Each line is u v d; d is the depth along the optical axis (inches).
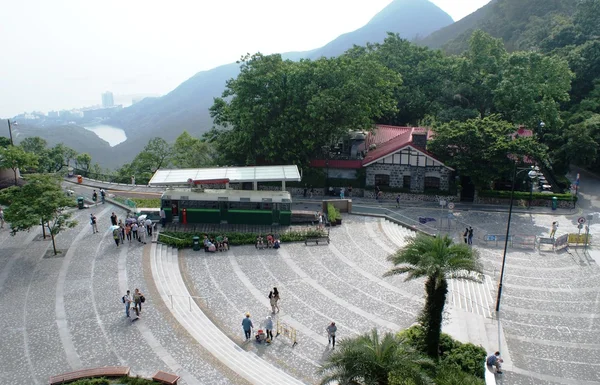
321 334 1197.7
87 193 2391.7
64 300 1284.4
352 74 2393.0
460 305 1402.6
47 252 1617.9
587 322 1327.5
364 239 1877.5
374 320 1270.9
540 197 2343.8
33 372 968.9
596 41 3319.4
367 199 2468.0
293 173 1993.1
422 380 792.3
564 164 2834.6
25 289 1348.4
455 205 2353.6
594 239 1948.8
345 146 2625.5
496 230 2022.6
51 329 1139.3
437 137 2333.9
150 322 1175.6
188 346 1073.5
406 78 3235.7
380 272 1576.0
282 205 1927.9
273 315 1286.9
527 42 4505.4
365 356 801.6
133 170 3193.9
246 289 1434.5
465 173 2273.6
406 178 2447.1
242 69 2504.9
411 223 2087.8
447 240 1098.1
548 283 1567.4
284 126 2316.7
